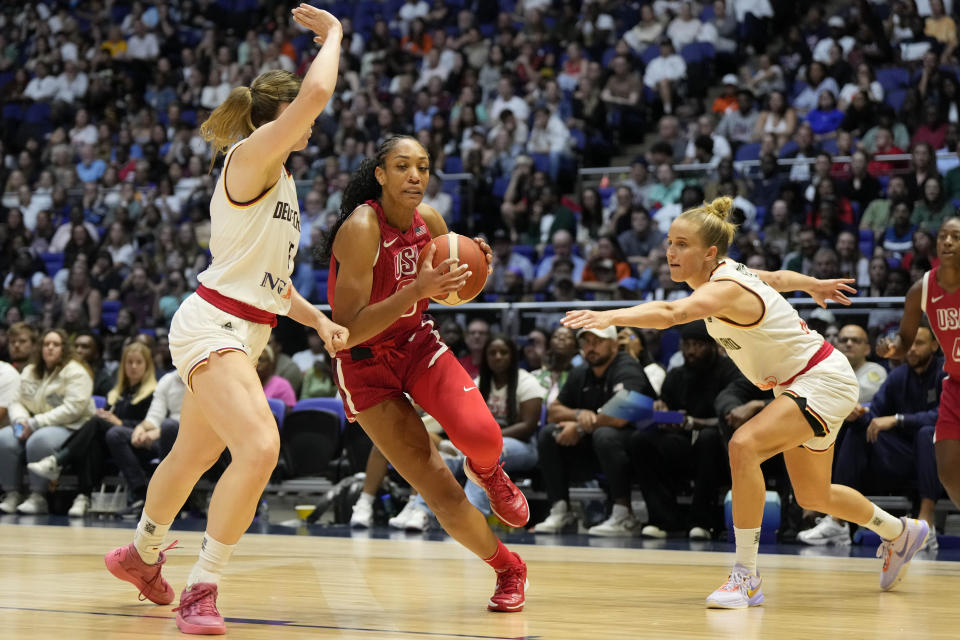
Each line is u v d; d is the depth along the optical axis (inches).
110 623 164.6
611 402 384.5
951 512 401.7
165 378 451.2
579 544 347.9
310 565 265.3
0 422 466.0
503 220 691.4
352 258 181.3
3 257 763.4
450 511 183.0
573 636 155.2
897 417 359.6
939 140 625.6
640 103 751.1
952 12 722.2
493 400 414.9
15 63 989.8
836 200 583.8
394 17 928.3
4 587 210.7
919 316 292.4
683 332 394.0
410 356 185.0
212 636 152.0
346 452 436.8
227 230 165.6
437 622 169.8
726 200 212.8
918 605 198.4
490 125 769.6
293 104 157.1
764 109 703.7
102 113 903.1
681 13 786.2
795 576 251.6
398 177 181.3
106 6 1002.1
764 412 201.9
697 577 245.8
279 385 459.5
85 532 363.9
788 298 471.5
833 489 217.6
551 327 477.1
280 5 958.4
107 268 701.9
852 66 703.7
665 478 391.2
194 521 432.5
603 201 693.9
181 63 954.1
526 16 855.1
